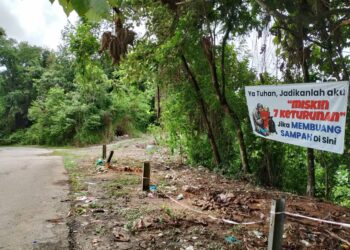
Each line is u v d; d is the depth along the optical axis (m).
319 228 4.05
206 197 5.27
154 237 3.56
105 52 7.06
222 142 7.85
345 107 3.89
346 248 3.49
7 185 6.14
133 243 3.42
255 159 7.23
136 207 4.60
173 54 7.12
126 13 5.86
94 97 20.30
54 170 7.84
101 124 20.48
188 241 3.49
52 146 20.70
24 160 10.13
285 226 4.04
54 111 21.28
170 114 8.55
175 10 5.39
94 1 0.94
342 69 5.20
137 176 6.86
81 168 8.06
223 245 3.42
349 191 6.64
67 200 5.00
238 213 4.51
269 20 5.60
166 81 8.16
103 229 3.77
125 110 21.23
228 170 7.42
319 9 4.21
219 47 7.29
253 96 5.48
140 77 8.28
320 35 5.13
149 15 6.38
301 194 6.36
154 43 7.21
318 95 4.25
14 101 27.17
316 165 7.03
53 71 24.38
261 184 6.93
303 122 4.50
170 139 9.23
